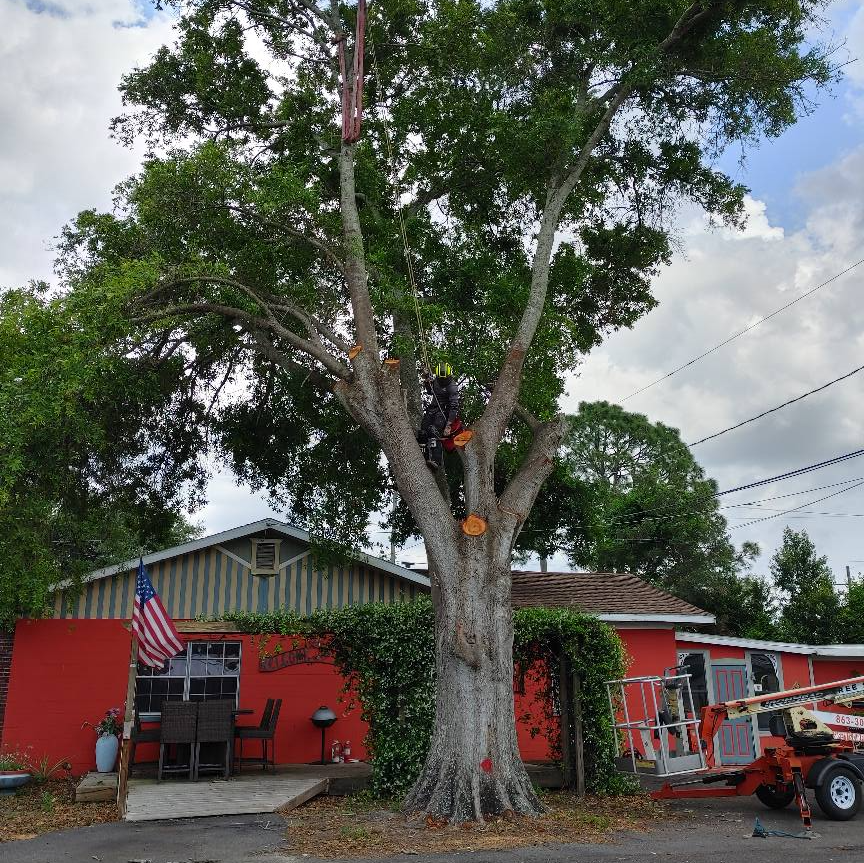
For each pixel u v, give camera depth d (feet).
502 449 51.55
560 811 34.53
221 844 28.66
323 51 52.85
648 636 58.18
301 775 44.80
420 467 37.63
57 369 33.96
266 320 43.60
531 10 50.24
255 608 54.24
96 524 47.42
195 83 50.90
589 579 67.05
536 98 49.90
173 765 46.01
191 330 49.90
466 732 33.55
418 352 47.55
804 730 36.06
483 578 35.65
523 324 43.01
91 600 52.11
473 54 50.80
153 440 55.88
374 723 39.70
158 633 37.91
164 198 42.50
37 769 47.83
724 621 101.40
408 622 39.96
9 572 38.11
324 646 41.98
